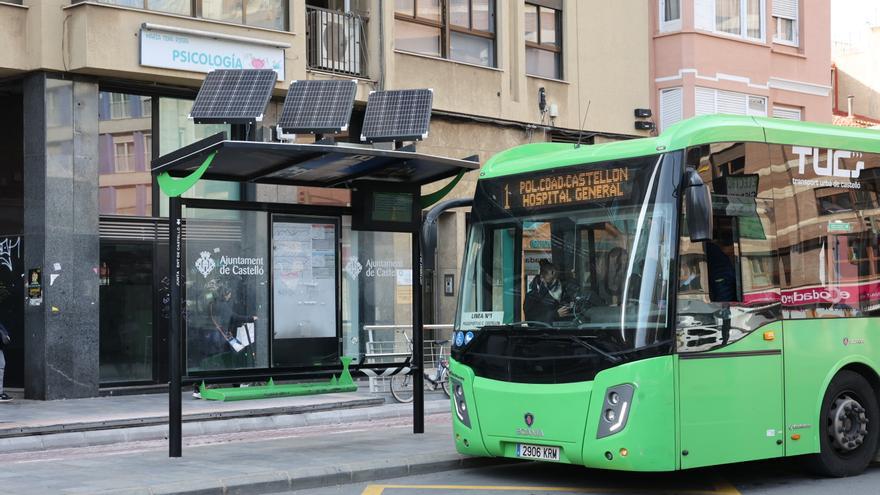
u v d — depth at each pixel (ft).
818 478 38.29
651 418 32.55
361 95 76.64
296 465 38.32
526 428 34.78
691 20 96.53
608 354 33.22
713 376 33.88
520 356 35.27
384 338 63.62
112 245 66.39
